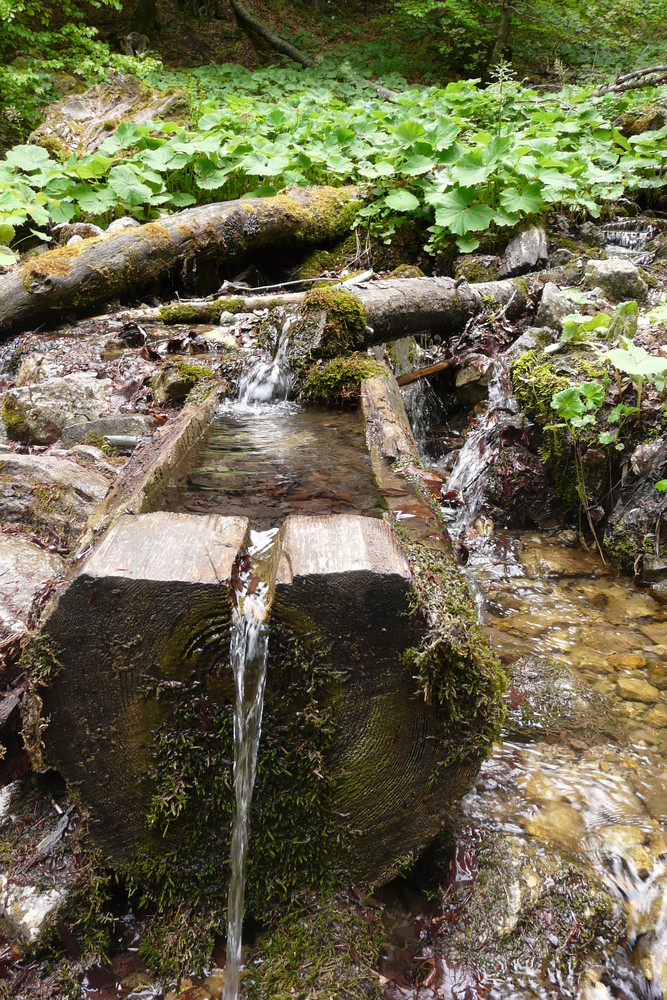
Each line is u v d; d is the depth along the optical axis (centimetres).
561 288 418
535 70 1220
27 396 357
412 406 391
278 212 526
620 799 191
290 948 151
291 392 347
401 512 205
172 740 147
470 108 677
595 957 156
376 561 141
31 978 150
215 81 1119
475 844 175
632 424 307
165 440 254
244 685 144
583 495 316
